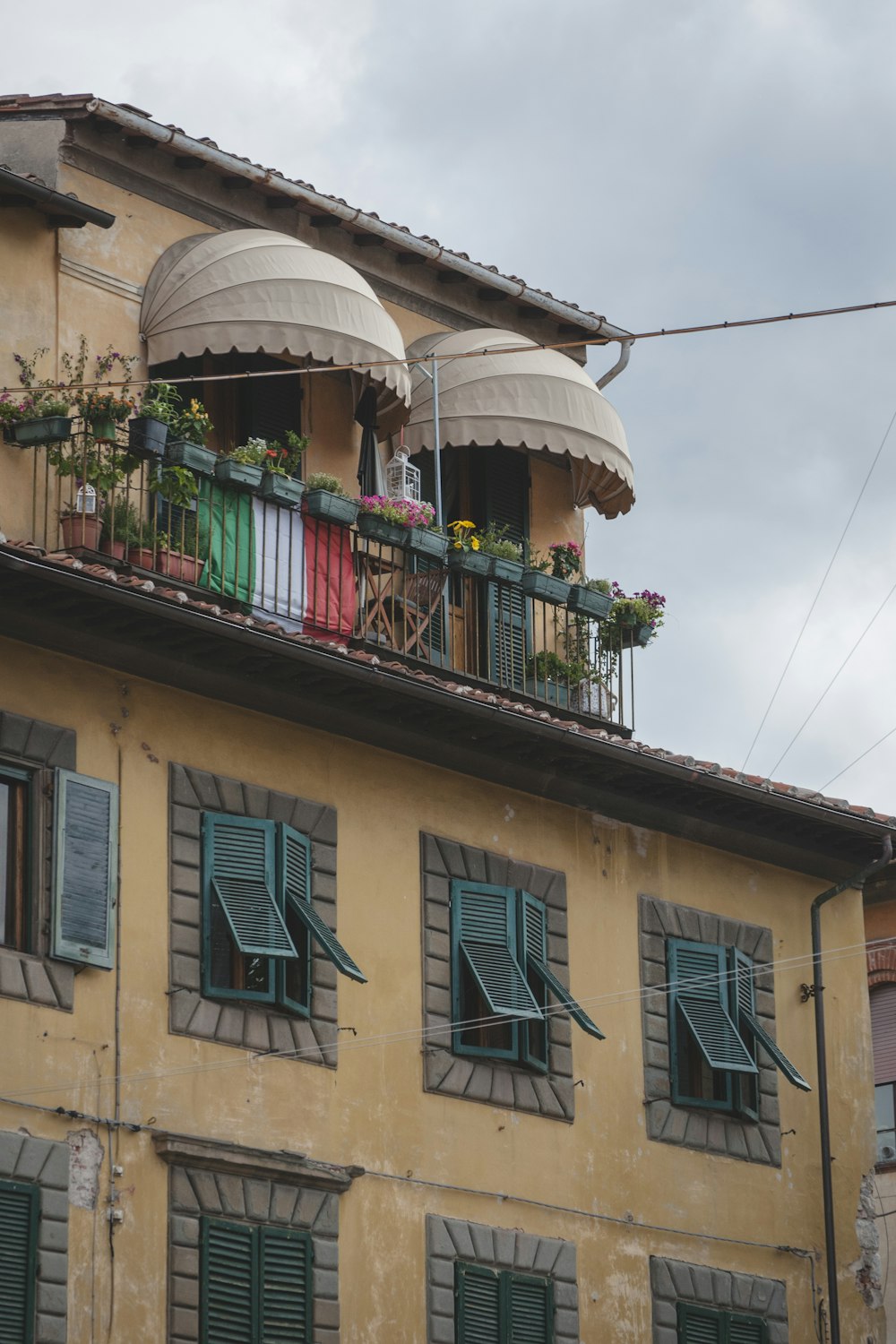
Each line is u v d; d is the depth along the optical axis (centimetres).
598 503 3416
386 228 3231
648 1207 2936
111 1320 2433
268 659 2645
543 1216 2825
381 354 2995
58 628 2545
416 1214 2706
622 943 3012
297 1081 2641
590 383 3297
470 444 3216
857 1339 3106
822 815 3128
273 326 2942
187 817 2627
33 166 2959
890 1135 3800
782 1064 3042
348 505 2952
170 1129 2520
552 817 2988
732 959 3103
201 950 2598
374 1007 2738
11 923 2473
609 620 3250
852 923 3278
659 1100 2988
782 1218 3075
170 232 3041
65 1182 2428
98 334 2928
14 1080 2416
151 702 2627
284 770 2731
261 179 3098
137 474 2823
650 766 2947
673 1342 2912
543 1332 2784
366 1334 2630
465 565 3095
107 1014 2503
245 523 2867
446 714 2797
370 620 2989
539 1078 2870
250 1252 2553
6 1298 2361
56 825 2503
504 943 2867
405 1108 2731
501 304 3406
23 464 2747
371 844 2789
